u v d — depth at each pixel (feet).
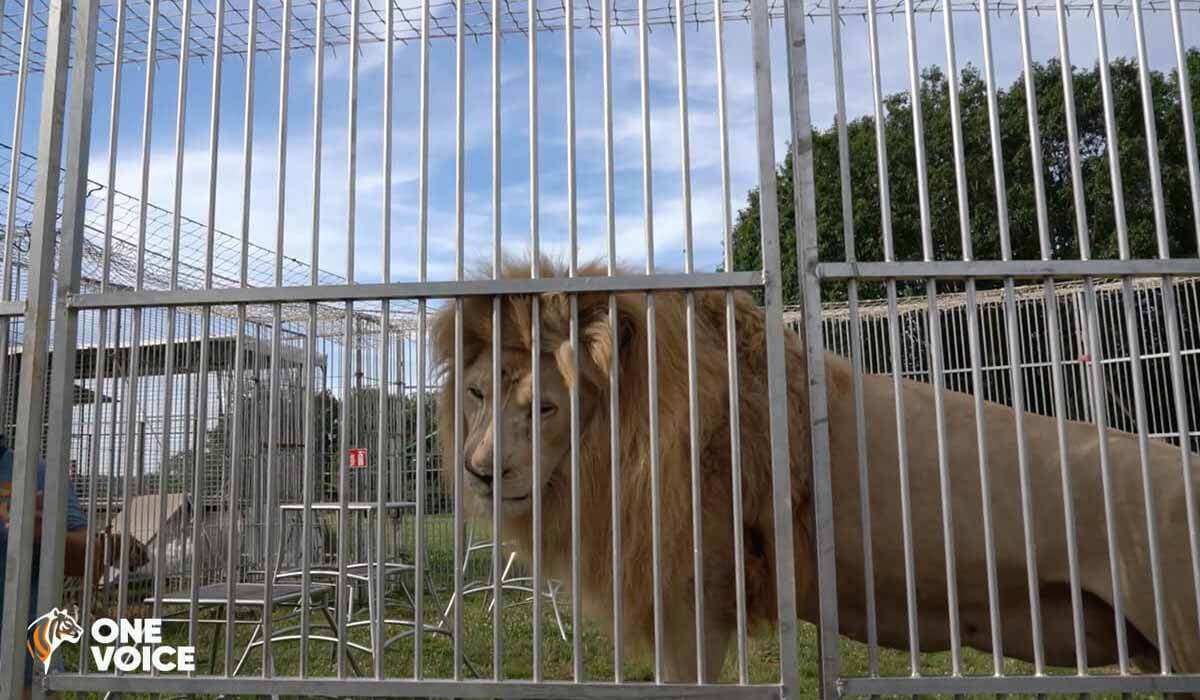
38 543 11.57
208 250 8.42
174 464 22.30
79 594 18.12
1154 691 7.23
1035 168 7.82
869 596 7.54
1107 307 30.71
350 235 8.29
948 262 7.68
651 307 7.95
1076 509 8.75
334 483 27.68
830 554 7.47
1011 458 9.04
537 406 7.95
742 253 35.06
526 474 8.83
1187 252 38.65
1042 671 7.39
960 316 32.42
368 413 28.27
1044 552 8.77
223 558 23.11
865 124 39.11
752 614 9.68
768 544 9.31
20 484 8.20
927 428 9.33
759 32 8.02
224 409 21.80
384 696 7.69
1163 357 29.40
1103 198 38.47
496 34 8.38
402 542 27.58
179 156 8.66
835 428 9.42
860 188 38.32
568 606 23.81
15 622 8.04
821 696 7.48
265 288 8.24
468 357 9.74
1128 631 9.00
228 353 24.90
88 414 20.94
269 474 8.17
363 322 27.89
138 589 19.95
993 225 36.45
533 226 8.22
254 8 8.71
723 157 7.95
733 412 7.76
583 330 9.00
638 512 8.96
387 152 8.41
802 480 9.27
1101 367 7.70
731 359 7.79
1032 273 7.64
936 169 35.68
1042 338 30.71
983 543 8.87
